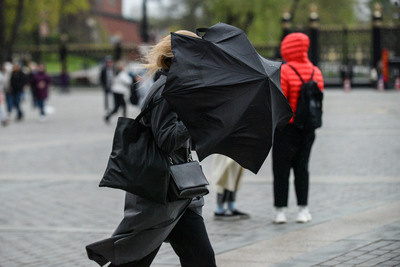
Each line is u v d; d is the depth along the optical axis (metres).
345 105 45.12
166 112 6.81
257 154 6.71
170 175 6.94
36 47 85.94
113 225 13.90
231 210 14.22
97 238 12.81
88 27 113.56
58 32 114.19
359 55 71.06
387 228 12.28
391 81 66.50
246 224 13.55
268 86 6.69
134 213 7.05
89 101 60.03
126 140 6.91
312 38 69.06
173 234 7.27
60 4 80.69
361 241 11.38
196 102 6.57
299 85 13.02
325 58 71.50
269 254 10.91
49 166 22.20
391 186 16.97
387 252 10.52
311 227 12.85
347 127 31.55
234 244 11.79
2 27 60.81
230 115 6.58
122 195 17.23
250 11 76.19
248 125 6.61
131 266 7.23
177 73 6.62
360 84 70.31
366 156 22.47
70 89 83.81
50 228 13.75
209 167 20.86
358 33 71.00
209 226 13.49
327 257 10.46
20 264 11.09
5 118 38.06
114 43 85.00
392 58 67.81
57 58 108.38
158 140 6.81
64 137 31.00
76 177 20.00
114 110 37.31
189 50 6.77
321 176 18.89
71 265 10.96
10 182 19.39
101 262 7.26
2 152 25.95
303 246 11.34
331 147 25.00
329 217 13.67
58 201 16.59
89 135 31.61
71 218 14.64
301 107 12.92
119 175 6.85
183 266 7.32
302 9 84.88
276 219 13.46
